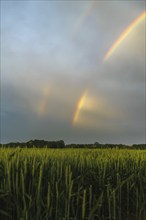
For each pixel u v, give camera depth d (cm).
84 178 1066
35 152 1323
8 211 856
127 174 1191
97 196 1023
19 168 963
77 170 1088
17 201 845
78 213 957
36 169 948
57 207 875
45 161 1041
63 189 924
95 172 1092
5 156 1054
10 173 928
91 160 1257
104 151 1817
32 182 899
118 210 992
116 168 1201
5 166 930
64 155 1320
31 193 883
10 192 859
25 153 1272
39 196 852
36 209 874
